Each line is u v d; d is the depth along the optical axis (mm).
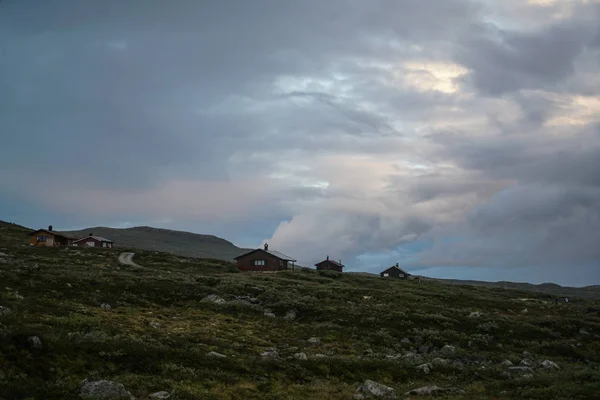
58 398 22031
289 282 92562
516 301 93375
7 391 21500
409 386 33688
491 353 50125
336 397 28844
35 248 124562
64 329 32875
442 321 61906
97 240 149250
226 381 29266
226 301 63250
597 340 60969
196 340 38500
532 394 29719
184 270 107750
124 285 62000
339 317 59812
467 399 28844
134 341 32500
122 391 23547
